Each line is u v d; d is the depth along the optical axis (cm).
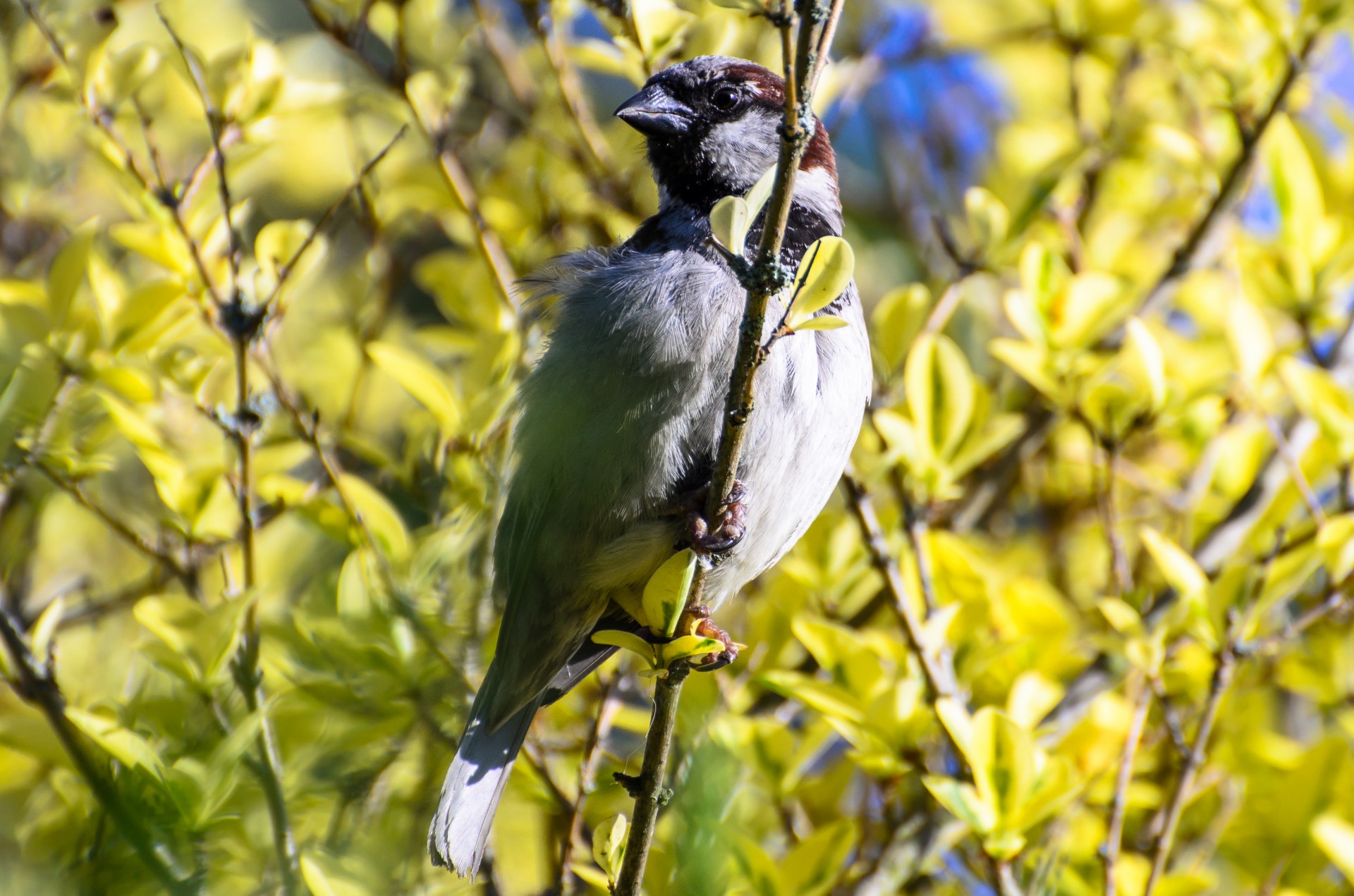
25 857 693
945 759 861
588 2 976
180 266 846
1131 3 1092
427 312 1298
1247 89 1005
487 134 1182
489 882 795
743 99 845
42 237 1084
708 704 862
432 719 773
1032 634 891
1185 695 938
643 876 675
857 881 865
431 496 883
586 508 755
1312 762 822
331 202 1212
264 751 691
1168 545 805
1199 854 863
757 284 541
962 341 1221
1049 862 778
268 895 687
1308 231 966
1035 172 1024
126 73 885
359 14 956
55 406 797
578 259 801
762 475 743
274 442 953
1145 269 1151
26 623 862
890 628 982
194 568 823
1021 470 1103
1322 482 972
